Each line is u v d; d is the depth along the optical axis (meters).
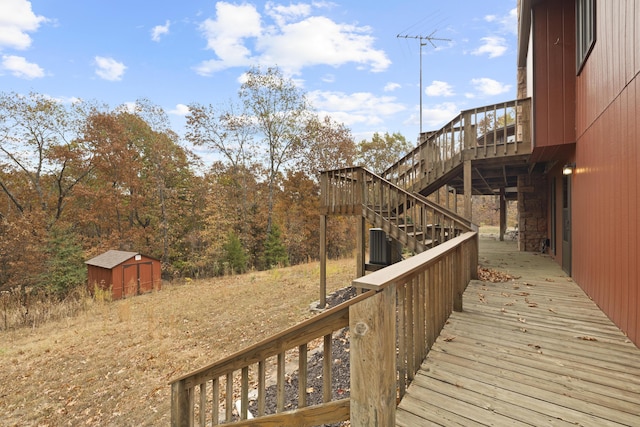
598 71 3.83
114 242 18.08
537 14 5.41
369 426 1.36
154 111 19.98
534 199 9.38
